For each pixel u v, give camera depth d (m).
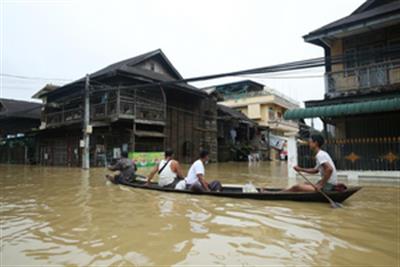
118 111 16.39
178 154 21.55
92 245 3.31
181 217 4.57
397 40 11.68
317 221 4.29
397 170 9.79
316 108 11.30
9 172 14.51
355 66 12.38
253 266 2.69
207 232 3.77
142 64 20.70
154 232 3.78
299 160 11.47
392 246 3.20
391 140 9.95
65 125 19.42
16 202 6.09
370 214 4.73
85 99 15.90
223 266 2.70
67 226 4.12
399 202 5.81
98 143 18.41
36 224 4.25
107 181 9.84
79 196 6.72
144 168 16.45
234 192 6.22
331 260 2.81
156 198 6.27
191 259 2.87
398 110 10.05
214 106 26.08
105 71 19.12
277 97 34.88
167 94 21.06
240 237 3.55
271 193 5.87
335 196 5.39
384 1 13.25
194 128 23.39
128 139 17.25
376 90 11.34
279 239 3.47
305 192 5.68
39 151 23.69
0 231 3.91
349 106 10.59
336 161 10.92
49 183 9.45
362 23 11.59
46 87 24.03
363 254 2.97
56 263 2.83
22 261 2.89
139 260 2.87
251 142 32.16
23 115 27.92
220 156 27.84
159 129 19.86
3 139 27.86
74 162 19.72
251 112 34.72
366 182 9.46
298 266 2.68
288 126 38.38
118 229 3.93
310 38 13.04
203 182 6.78
